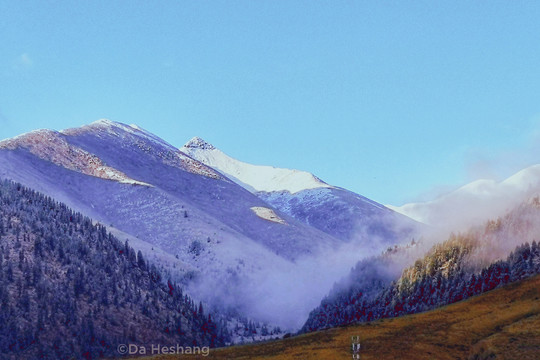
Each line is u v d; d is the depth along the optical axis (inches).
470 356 5068.9
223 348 6018.7
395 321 6186.0
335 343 5649.6
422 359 5132.9
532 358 4640.8
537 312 5753.0
